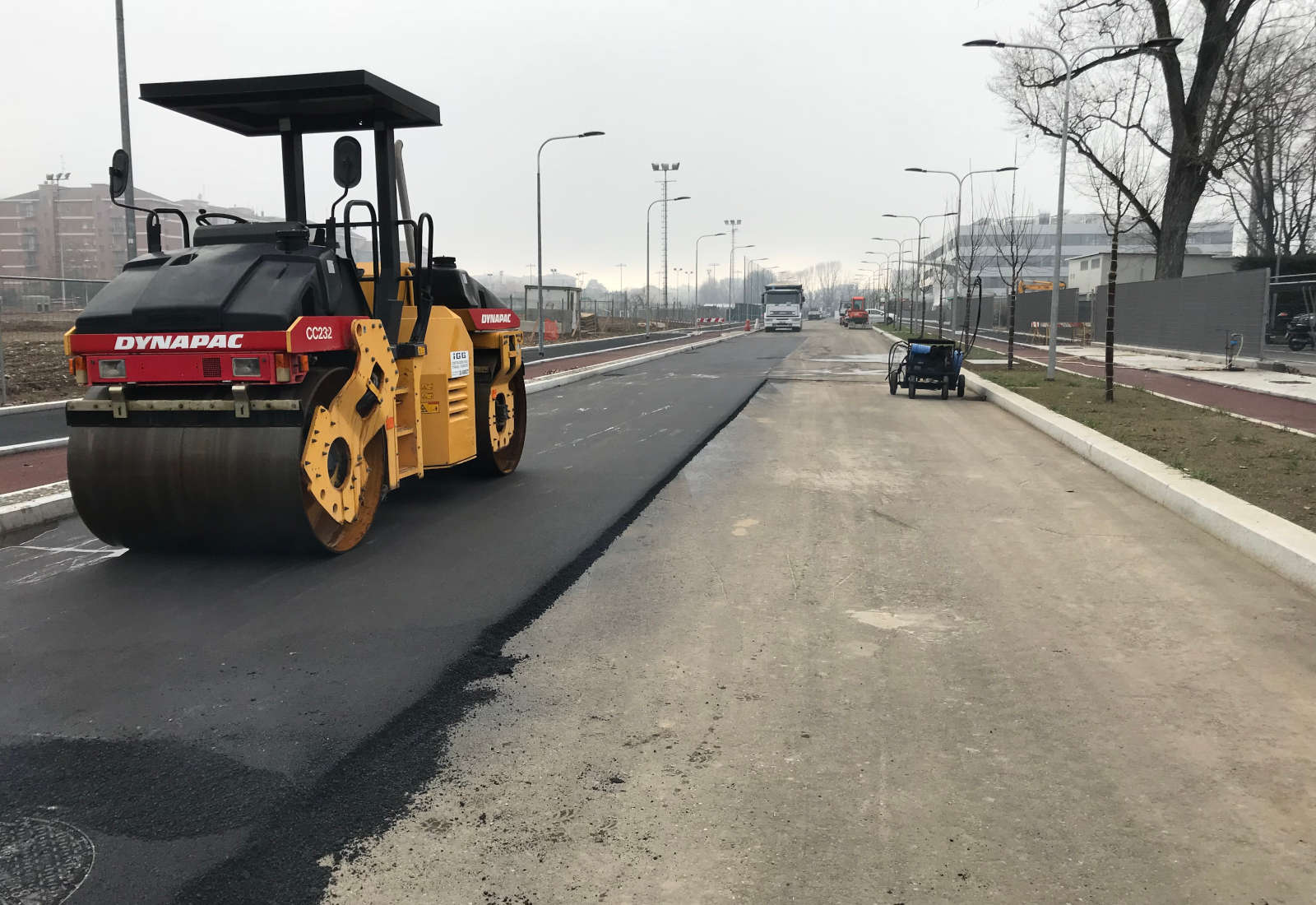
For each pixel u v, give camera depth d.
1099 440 11.37
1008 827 3.26
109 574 6.41
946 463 10.94
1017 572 6.45
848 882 2.94
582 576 6.38
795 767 3.70
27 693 4.46
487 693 4.45
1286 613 5.54
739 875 2.98
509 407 10.14
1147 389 18.34
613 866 3.03
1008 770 3.66
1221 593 5.92
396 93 7.61
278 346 6.07
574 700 4.36
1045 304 44.28
